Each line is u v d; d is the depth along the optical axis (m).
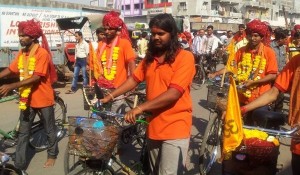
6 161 3.50
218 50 14.80
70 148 3.15
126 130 4.35
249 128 2.95
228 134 2.85
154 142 3.19
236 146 2.82
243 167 3.35
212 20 56.84
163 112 3.01
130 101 5.21
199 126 7.10
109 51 5.00
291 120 2.88
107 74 4.95
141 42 14.80
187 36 15.53
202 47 13.04
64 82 12.15
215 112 4.71
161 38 2.90
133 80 3.35
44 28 12.29
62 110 6.14
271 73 4.79
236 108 2.81
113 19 4.93
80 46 10.60
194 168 5.00
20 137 4.61
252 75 4.86
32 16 11.77
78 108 8.54
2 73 4.66
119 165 3.59
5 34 10.86
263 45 4.88
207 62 13.08
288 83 2.95
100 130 3.08
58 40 12.80
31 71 4.46
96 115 3.46
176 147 3.03
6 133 5.14
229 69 5.21
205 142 4.60
